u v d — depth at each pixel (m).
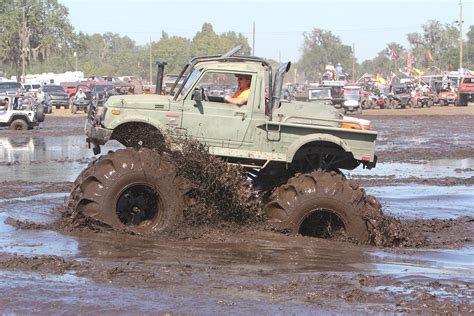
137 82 82.50
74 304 7.20
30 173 19.45
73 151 26.36
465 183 18.81
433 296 7.66
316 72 168.38
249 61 11.89
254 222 11.48
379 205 11.52
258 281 8.23
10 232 10.90
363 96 70.81
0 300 7.29
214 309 7.13
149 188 11.01
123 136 11.88
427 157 25.78
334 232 11.45
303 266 9.17
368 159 11.72
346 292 7.76
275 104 12.02
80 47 116.12
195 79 11.73
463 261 10.01
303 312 7.08
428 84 88.06
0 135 34.69
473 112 62.38
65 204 13.48
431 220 13.57
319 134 11.62
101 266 8.68
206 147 11.64
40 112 39.47
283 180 12.48
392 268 9.28
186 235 10.85
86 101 55.66
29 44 110.19
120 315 6.90
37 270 8.46
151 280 8.13
